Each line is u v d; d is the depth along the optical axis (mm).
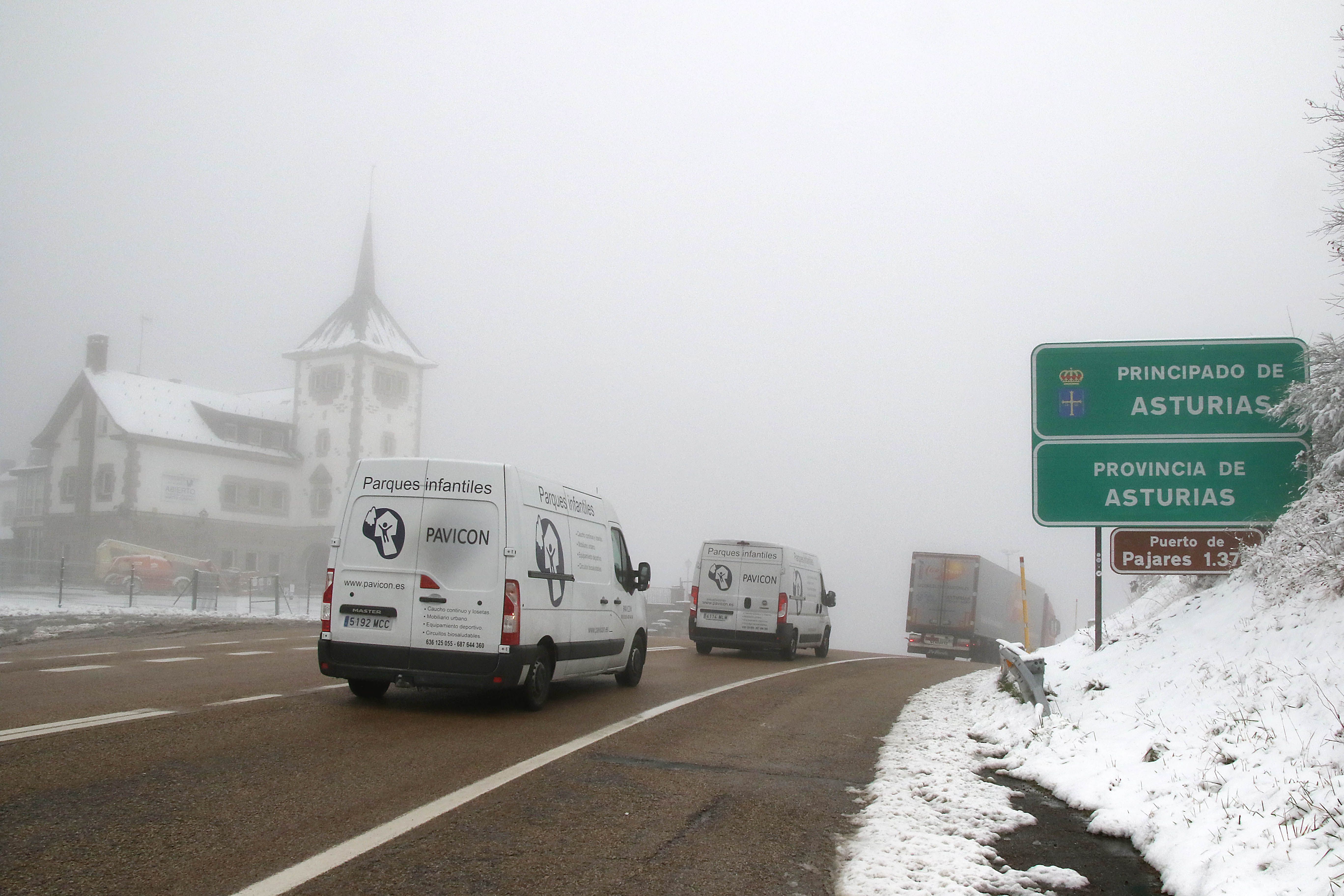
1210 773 6484
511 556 9617
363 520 9859
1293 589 9039
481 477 9781
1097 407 12234
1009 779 8047
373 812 5785
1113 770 7355
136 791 5895
